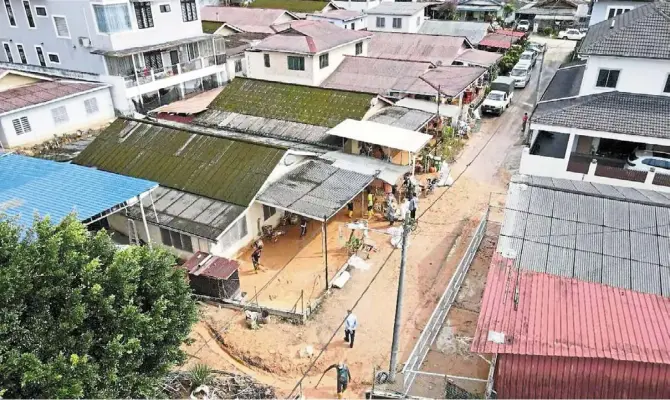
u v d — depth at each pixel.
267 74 39.62
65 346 9.92
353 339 16.72
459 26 56.38
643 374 12.28
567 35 67.25
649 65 25.00
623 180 23.98
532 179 20.83
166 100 39.41
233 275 19.20
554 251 15.97
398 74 37.81
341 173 23.89
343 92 31.77
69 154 27.42
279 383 15.35
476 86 42.00
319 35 39.41
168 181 23.23
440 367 15.77
